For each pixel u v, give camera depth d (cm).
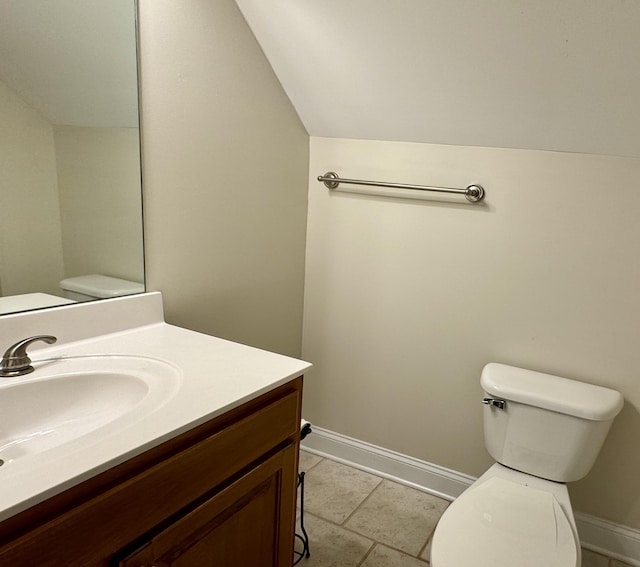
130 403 108
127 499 81
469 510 138
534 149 169
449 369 197
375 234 203
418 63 156
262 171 184
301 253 217
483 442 196
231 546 107
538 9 127
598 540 180
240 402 101
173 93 145
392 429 214
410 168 191
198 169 157
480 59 147
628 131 150
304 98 189
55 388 106
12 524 68
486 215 180
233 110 166
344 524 186
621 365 168
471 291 188
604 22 124
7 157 114
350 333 216
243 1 159
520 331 182
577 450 156
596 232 165
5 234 115
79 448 80
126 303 138
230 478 104
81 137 125
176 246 154
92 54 124
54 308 123
